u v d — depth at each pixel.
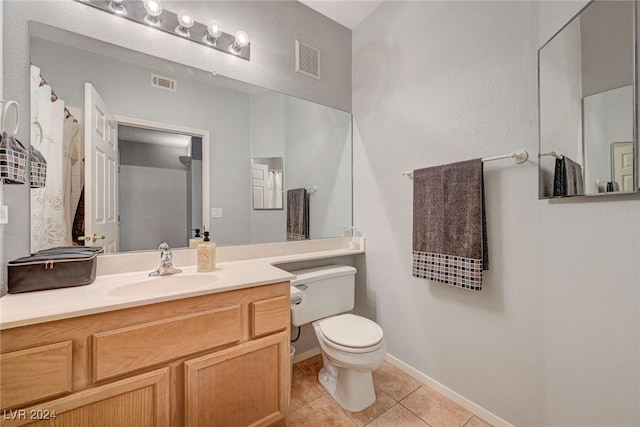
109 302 0.89
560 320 1.13
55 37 1.23
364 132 2.13
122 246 1.39
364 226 2.13
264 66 1.82
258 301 1.20
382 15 1.99
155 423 0.96
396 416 1.45
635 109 0.85
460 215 1.42
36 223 1.18
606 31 0.93
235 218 1.74
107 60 1.35
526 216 1.24
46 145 1.21
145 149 1.46
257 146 1.81
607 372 1.00
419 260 1.62
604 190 0.94
